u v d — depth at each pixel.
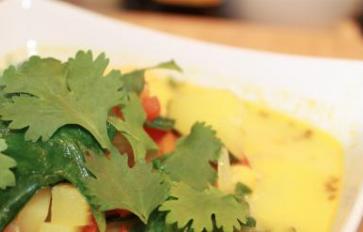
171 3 0.40
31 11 0.30
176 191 0.21
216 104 0.26
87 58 0.22
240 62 0.29
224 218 0.21
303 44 0.33
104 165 0.20
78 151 0.21
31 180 0.20
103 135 0.21
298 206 0.24
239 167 0.25
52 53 0.30
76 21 0.30
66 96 0.21
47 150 0.21
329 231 0.23
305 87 0.28
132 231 0.21
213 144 0.23
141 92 0.25
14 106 0.21
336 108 0.27
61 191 0.21
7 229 0.21
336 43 0.34
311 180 0.26
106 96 0.22
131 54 0.30
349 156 0.26
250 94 0.29
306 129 0.28
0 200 0.20
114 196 0.20
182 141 0.23
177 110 0.26
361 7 0.42
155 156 0.23
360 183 0.23
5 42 0.30
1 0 0.33
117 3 0.41
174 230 0.20
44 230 0.21
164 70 0.29
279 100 0.28
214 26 0.34
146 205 0.20
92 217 0.21
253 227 0.22
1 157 0.20
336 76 0.28
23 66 0.23
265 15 0.43
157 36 0.30
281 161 0.26
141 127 0.22
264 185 0.25
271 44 0.33
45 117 0.21
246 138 0.27
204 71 0.29
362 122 0.26
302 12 0.43
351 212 0.22
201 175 0.22
